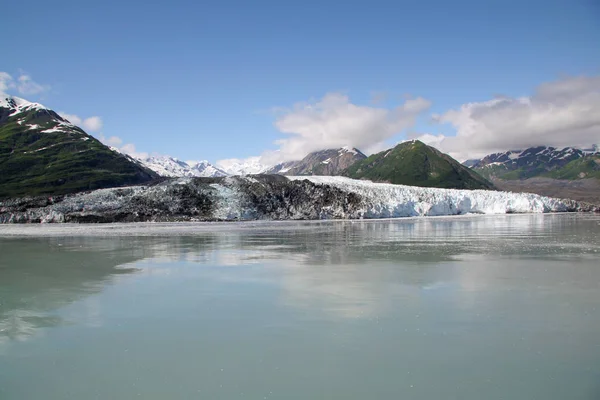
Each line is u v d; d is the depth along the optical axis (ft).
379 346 41.09
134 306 55.52
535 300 57.06
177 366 37.29
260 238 150.41
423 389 32.89
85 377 35.50
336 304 55.57
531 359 37.93
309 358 38.55
